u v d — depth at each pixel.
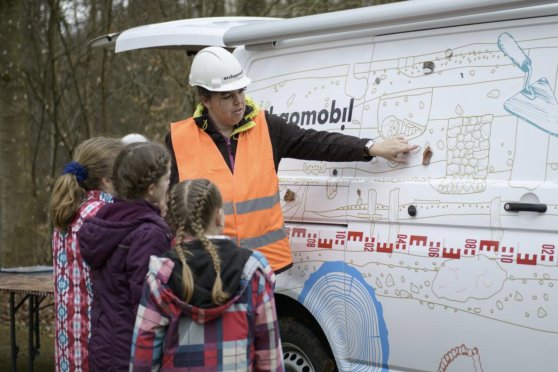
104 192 3.76
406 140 4.00
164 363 2.86
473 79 3.80
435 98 3.93
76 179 3.67
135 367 2.87
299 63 4.62
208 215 2.94
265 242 4.21
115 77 13.15
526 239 3.47
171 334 2.83
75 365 3.62
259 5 11.15
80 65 12.97
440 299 3.72
